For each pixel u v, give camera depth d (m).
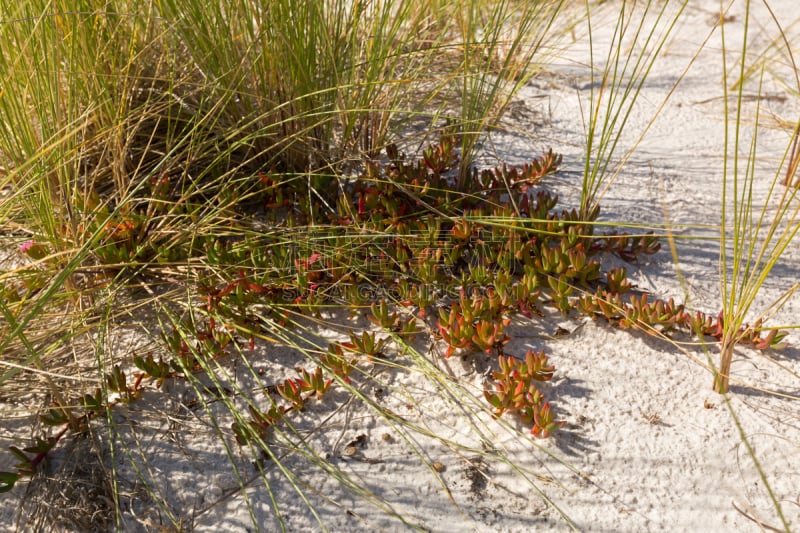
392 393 2.71
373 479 2.42
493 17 3.67
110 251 3.02
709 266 3.34
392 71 3.66
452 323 2.77
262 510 2.34
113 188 3.45
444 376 2.75
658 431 2.54
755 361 2.81
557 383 2.73
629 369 2.79
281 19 3.25
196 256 3.16
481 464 2.45
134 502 2.36
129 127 3.29
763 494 2.33
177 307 3.00
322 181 3.55
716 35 5.90
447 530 2.28
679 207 3.73
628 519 2.28
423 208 3.44
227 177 3.55
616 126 4.47
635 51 5.58
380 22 3.71
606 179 3.92
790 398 2.65
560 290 2.98
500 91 3.98
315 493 2.38
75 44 3.00
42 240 2.85
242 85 3.50
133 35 3.14
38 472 2.42
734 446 2.48
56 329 2.69
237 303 2.92
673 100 4.84
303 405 2.65
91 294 2.99
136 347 2.85
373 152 3.75
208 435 2.56
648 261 3.36
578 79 5.05
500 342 2.81
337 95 3.48
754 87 4.99
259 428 2.53
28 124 2.78
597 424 2.56
